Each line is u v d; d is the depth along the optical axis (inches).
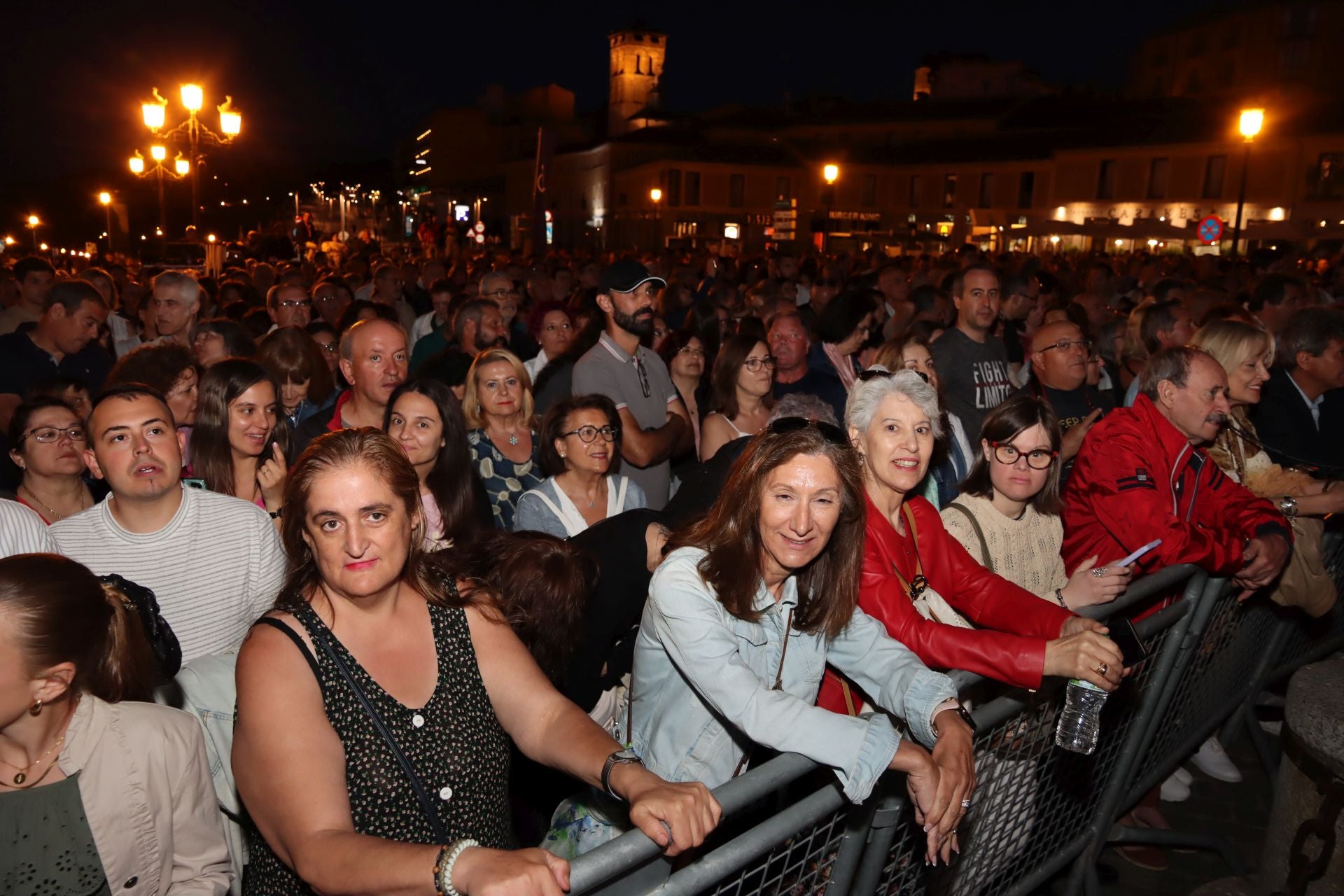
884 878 95.1
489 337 254.4
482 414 185.5
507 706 85.7
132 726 82.4
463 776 81.0
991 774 106.7
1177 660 131.3
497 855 62.8
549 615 111.5
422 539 86.0
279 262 717.3
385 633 81.2
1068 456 187.9
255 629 78.7
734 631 91.5
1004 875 116.1
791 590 95.9
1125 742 129.3
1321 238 1222.9
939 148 1812.3
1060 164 1596.9
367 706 77.9
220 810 94.9
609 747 77.9
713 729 93.6
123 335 344.2
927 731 87.4
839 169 1856.5
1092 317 357.7
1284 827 117.3
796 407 148.3
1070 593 117.4
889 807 84.2
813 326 264.8
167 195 2140.7
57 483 149.0
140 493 114.8
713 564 91.1
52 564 79.0
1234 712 178.5
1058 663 94.1
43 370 224.1
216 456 148.8
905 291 415.8
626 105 2433.6
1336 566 176.6
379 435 81.2
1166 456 142.9
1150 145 1472.7
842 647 97.3
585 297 365.1
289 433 163.2
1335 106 1339.8
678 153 1862.7
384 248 1466.5
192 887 85.9
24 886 78.6
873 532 108.7
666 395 219.8
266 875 83.9
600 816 98.9
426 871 63.6
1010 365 298.5
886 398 110.5
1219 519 143.2
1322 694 113.2
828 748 78.8
